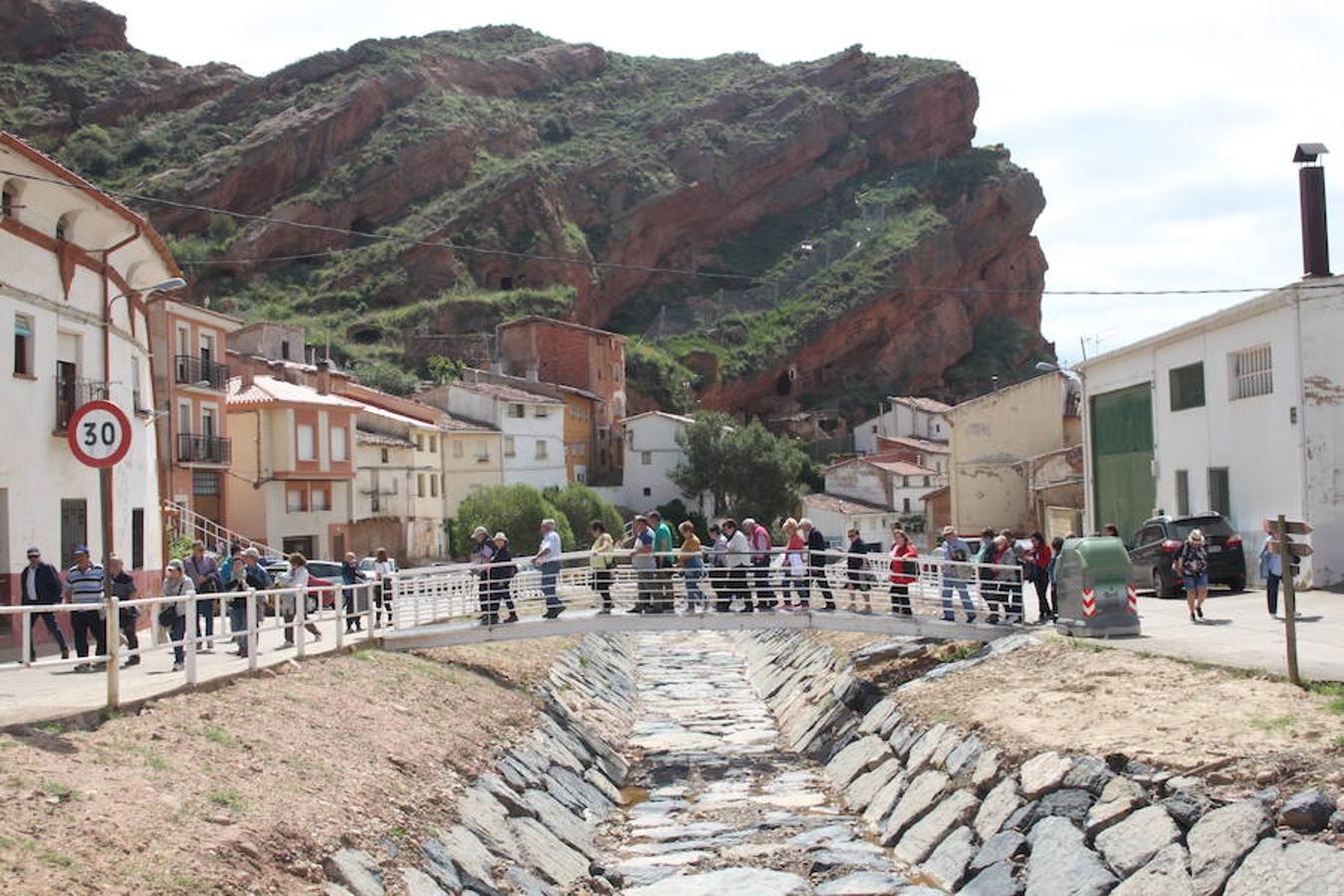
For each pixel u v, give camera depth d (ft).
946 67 498.28
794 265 424.05
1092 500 143.64
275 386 190.19
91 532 86.22
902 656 85.10
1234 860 36.55
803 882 51.55
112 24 471.62
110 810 35.53
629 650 146.20
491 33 560.61
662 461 305.12
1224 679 53.31
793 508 301.84
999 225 445.78
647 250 426.92
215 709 51.24
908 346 407.03
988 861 46.68
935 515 237.04
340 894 36.60
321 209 389.19
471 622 87.40
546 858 52.47
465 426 248.11
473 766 57.67
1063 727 52.70
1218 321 106.32
